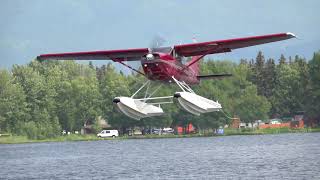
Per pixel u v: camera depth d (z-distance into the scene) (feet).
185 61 268.41
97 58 279.69
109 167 338.95
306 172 278.46
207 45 257.34
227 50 266.36
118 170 318.65
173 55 257.14
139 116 263.08
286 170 288.30
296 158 349.41
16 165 379.76
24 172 330.34
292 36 250.98
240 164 325.21
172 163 349.41
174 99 255.70
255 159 353.92
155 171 305.94
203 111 261.03
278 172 281.74
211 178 270.05
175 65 255.70
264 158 358.64
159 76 251.19
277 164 316.81
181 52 263.70
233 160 353.31
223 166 317.63
